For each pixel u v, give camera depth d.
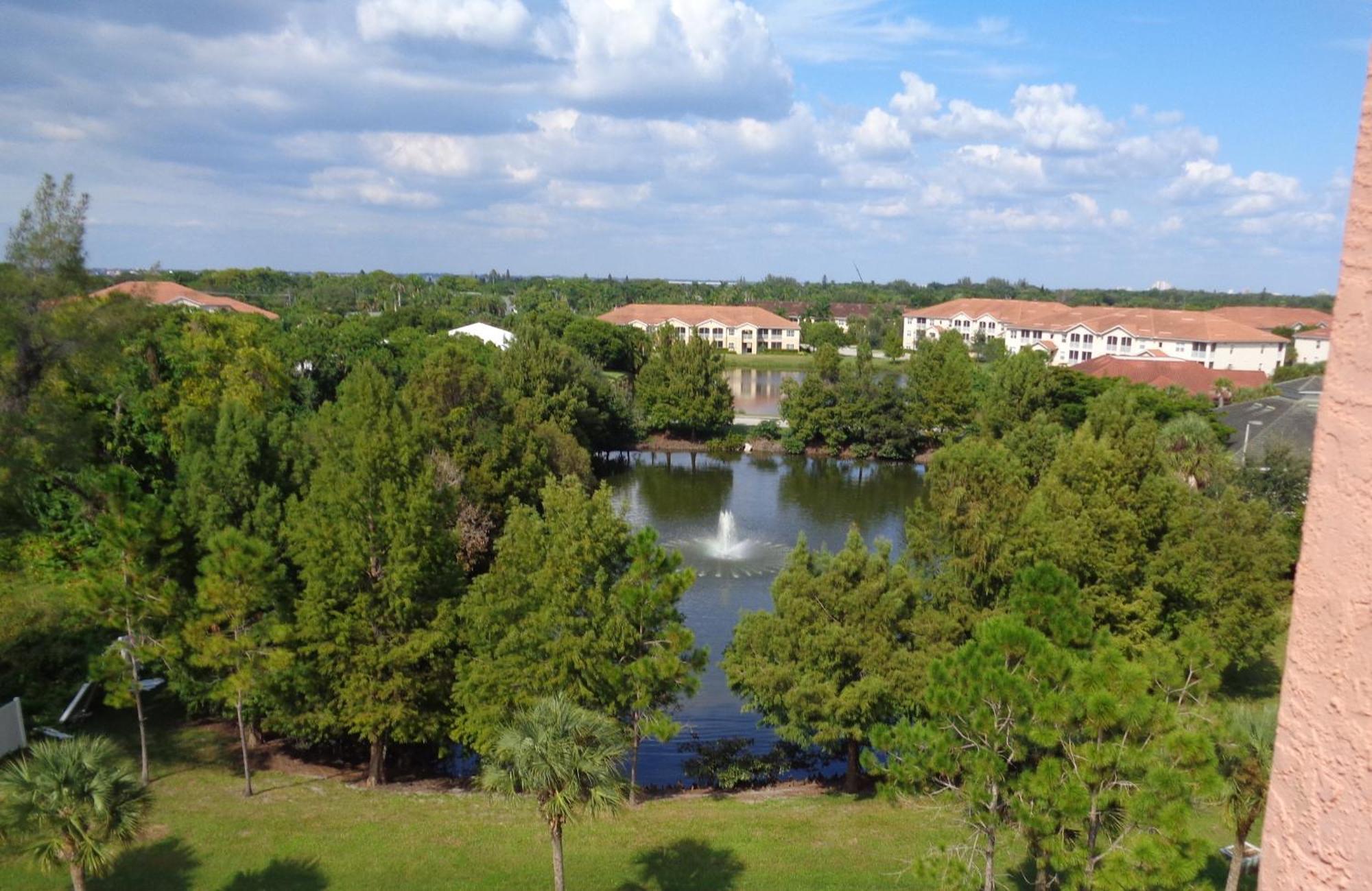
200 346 45.84
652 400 85.19
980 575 25.03
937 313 155.75
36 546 34.22
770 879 19.06
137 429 39.72
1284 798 2.18
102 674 22.17
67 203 29.27
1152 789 12.20
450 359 49.94
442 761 27.70
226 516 26.56
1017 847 19.03
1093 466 28.45
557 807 15.22
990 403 69.44
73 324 28.75
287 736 27.42
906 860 19.84
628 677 22.80
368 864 19.41
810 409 80.81
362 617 23.23
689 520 58.03
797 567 25.06
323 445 31.47
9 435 27.56
